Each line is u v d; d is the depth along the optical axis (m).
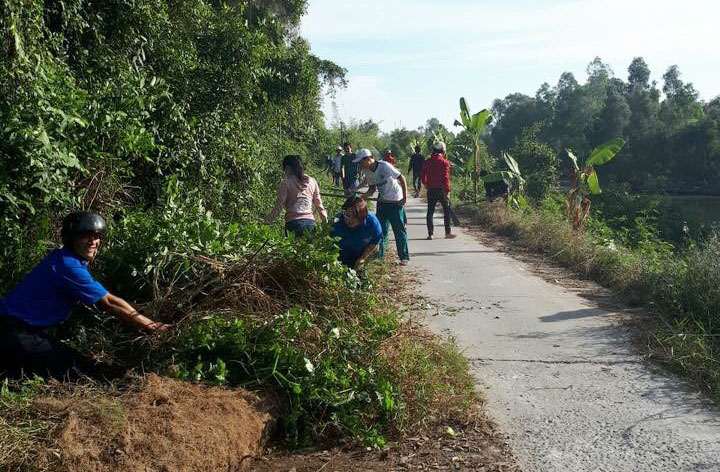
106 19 8.36
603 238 11.35
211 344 4.38
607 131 62.78
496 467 3.99
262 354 4.43
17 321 4.05
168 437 3.51
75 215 4.21
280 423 4.30
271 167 11.70
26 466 3.17
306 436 4.26
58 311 4.18
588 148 65.62
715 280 6.83
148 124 7.40
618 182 57.38
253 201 9.38
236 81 9.23
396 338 5.13
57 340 4.62
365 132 48.91
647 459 4.07
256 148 9.70
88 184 5.79
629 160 58.41
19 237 5.09
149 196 7.50
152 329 4.41
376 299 5.57
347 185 17.36
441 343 5.82
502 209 15.59
